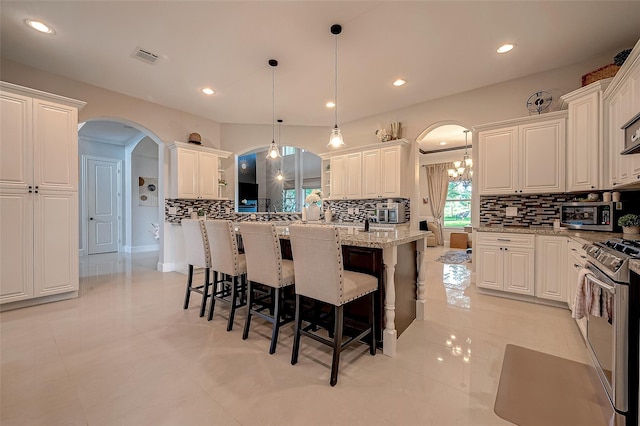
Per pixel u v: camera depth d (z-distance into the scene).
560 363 1.98
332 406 1.55
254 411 1.51
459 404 1.57
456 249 7.52
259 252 2.24
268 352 2.14
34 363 1.95
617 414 1.38
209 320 2.75
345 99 4.50
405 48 3.05
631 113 2.16
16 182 2.89
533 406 1.56
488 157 3.63
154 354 2.09
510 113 3.82
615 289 1.40
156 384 1.73
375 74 3.64
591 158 2.81
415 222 4.81
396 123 4.82
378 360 2.02
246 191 12.30
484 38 2.87
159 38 2.89
